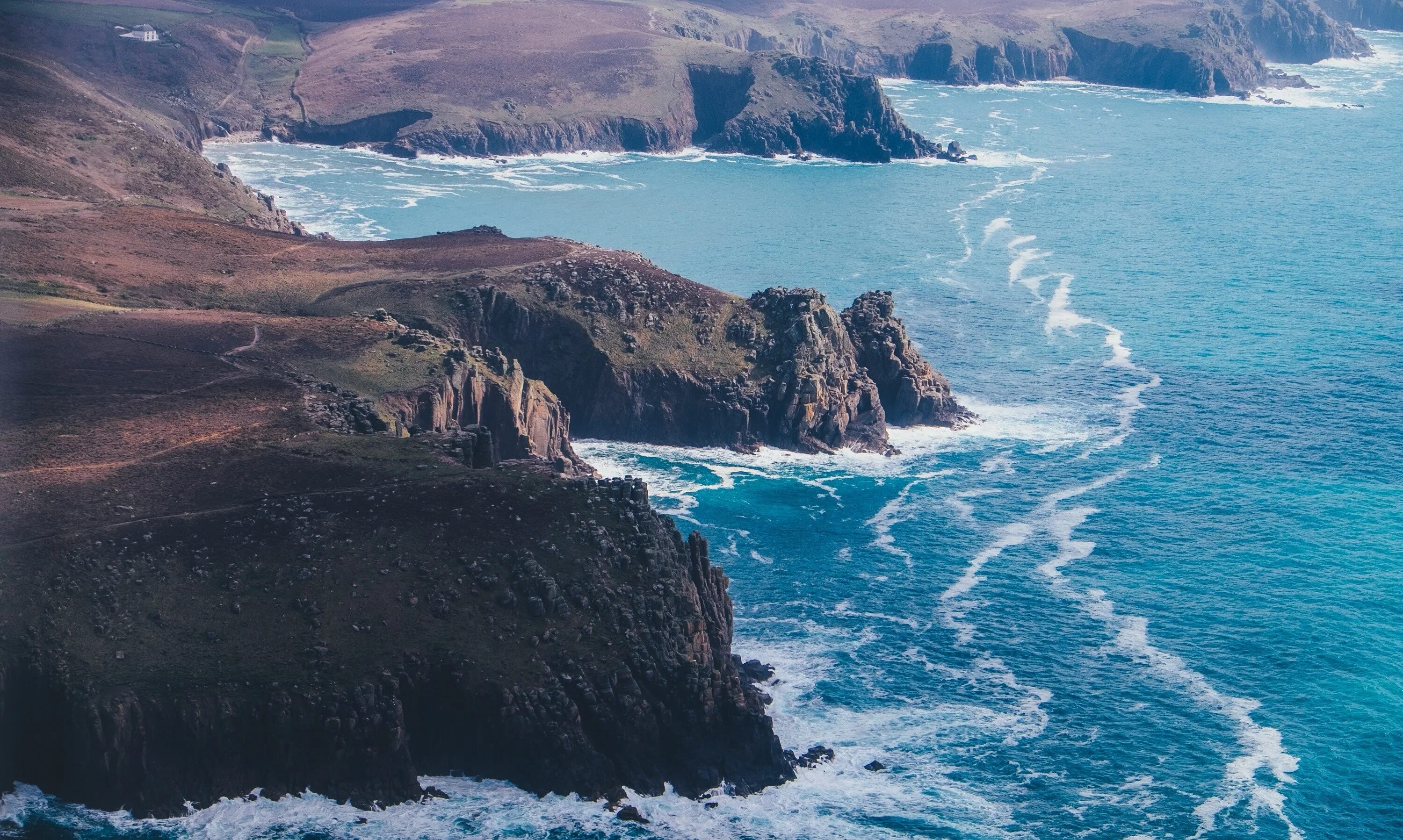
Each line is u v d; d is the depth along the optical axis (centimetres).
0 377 17275
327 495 14762
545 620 13538
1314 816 12750
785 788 13012
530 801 12662
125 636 13038
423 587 13688
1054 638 15750
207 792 12519
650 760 13100
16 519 14025
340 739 12600
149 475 15050
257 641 13112
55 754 12544
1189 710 14362
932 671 15038
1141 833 12494
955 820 12644
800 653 15312
